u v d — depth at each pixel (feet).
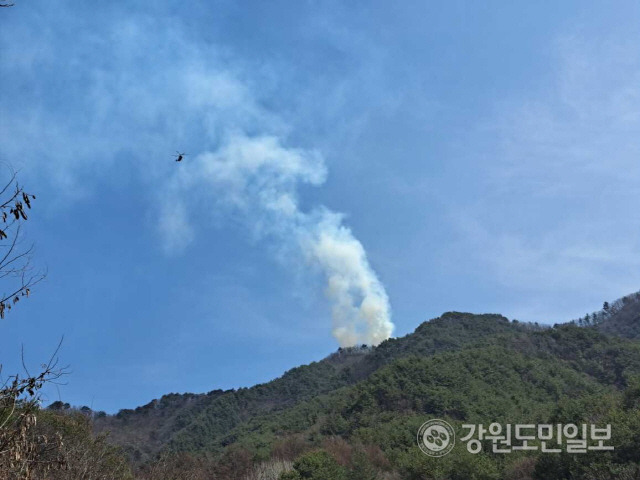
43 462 25.96
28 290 22.89
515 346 410.52
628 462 110.11
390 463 196.44
